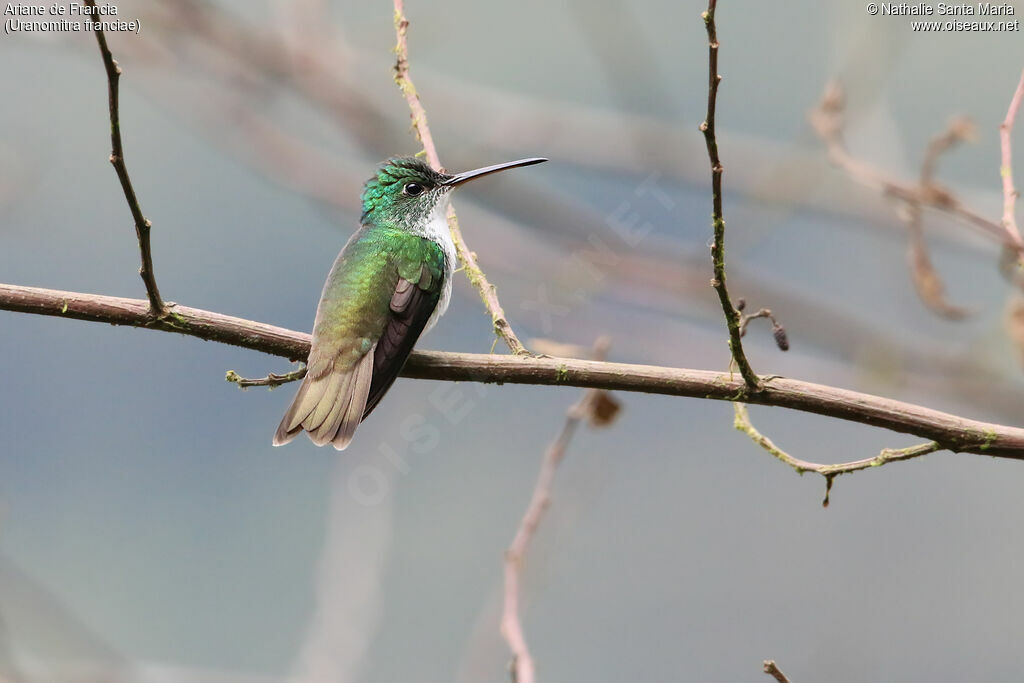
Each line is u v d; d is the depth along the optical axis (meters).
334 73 12.48
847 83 10.52
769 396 5.99
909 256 8.35
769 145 12.68
